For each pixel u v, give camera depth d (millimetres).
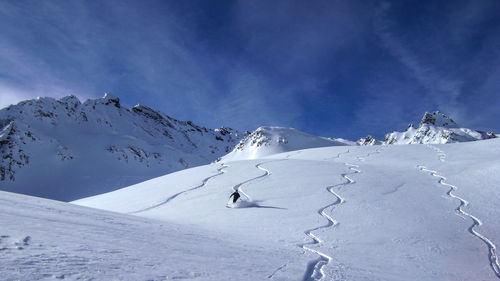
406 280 9555
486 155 39688
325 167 36344
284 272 7270
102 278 4211
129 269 4945
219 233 14281
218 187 30141
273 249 11195
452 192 25938
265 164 39250
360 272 9234
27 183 146250
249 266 7199
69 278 3910
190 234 11539
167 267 5582
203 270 5918
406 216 20141
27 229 6285
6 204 9648
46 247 5145
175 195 29328
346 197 24641
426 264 12672
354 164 39406
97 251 5668
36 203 11672
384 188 27141
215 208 23406
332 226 18203
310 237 15836
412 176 31953
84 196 140375
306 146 164375
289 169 35594
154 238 8820
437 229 17859
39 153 169375
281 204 23469
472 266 12922
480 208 21812
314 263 9305
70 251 5223
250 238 14203
